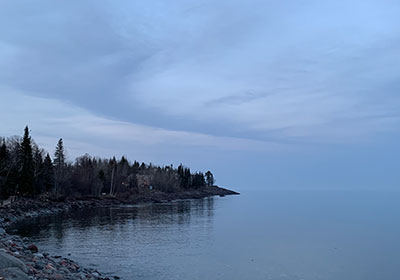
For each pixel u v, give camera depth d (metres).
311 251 36.22
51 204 83.31
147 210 83.50
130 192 134.12
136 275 24.48
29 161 83.44
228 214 82.69
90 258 29.16
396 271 28.11
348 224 64.38
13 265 14.88
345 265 29.92
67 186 104.44
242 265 28.58
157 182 168.25
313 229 55.75
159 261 28.84
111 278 22.88
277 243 41.00
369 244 41.50
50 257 25.30
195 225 54.66
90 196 109.12
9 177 77.25
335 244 41.19
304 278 25.53
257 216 80.19
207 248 35.38
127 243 36.75
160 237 41.44
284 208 118.94
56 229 46.19
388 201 196.25
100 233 43.38
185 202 134.12
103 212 75.94
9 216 57.25
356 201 195.00
